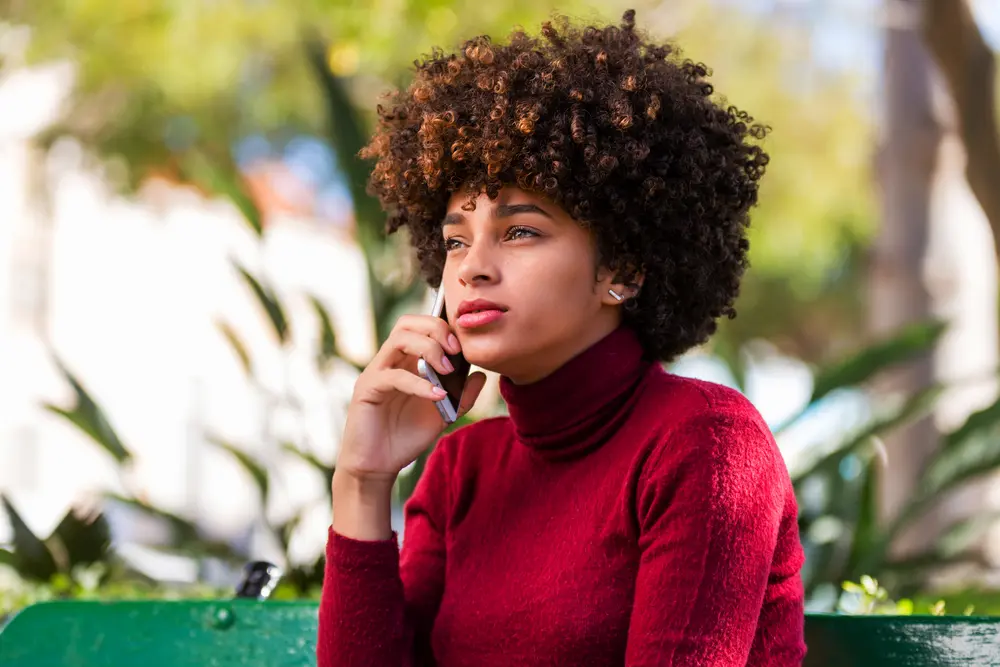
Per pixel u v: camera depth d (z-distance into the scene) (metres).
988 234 5.47
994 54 4.21
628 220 1.46
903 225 5.49
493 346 1.43
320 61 3.36
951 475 2.85
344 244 10.49
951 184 5.47
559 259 1.42
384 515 1.54
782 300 13.36
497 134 1.41
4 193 11.10
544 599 1.42
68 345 11.43
